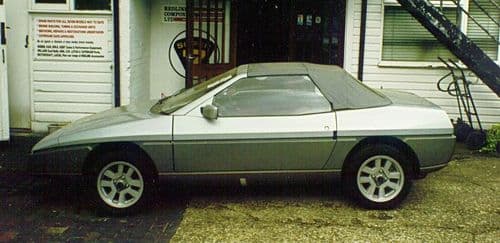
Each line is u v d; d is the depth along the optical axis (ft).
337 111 21.34
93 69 32.89
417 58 34.53
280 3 36.73
